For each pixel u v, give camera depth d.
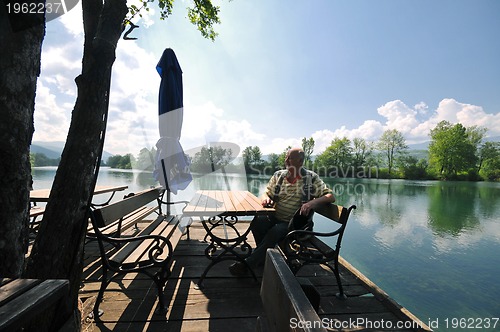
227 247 2.62
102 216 1.81
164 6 4.39
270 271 1.05
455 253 6.68
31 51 1.27
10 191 1.23
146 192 2.94
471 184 45.66
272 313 0.97
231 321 2.00
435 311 4.02
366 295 2.46
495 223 11.24
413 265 5.64
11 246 1.24
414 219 11.35
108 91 1.62
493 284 4.82
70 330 1.47
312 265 3.18
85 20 1.56
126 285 2.52
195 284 2.57
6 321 0.66
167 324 1.95
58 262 1.45
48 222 1.44
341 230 2.38
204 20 5.47
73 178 1.48
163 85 3.21
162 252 2.18
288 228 2.74
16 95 1.23
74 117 1.52
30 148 1.34
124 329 1.87
